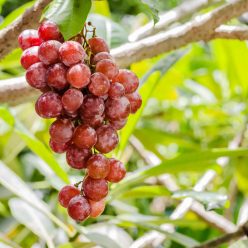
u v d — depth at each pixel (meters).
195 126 1.95
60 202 0.79
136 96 0.80
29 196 1.20
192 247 1.08
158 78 1.19
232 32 1.10
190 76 1.91
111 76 0.76
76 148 0.77
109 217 1.26
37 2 0.85
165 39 1.09
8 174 1.22
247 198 1.66
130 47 1.08
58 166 1.16
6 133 1.52
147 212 1.69
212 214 1.44
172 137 1.66
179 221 1.21
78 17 0.76
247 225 1.07
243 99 1.85
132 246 1.23
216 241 1.07
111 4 1.28
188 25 1.09
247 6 1.08
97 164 0.76
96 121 0.76
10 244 1.12
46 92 0.76
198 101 1.96
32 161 1.46
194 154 1.13
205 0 1.30
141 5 0.79
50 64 0.75
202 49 1.98
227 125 1.92
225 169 1.65
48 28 0.76
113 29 1.32
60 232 1.35
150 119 1.95
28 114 1.61
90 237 1.11
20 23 0.86
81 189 0.78
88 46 0.77
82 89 0.76
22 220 1.23
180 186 1.70
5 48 0.89
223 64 1.82
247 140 1.73
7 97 1.04
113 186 1.15
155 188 1.17
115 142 0.77
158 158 1.67
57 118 0.76
